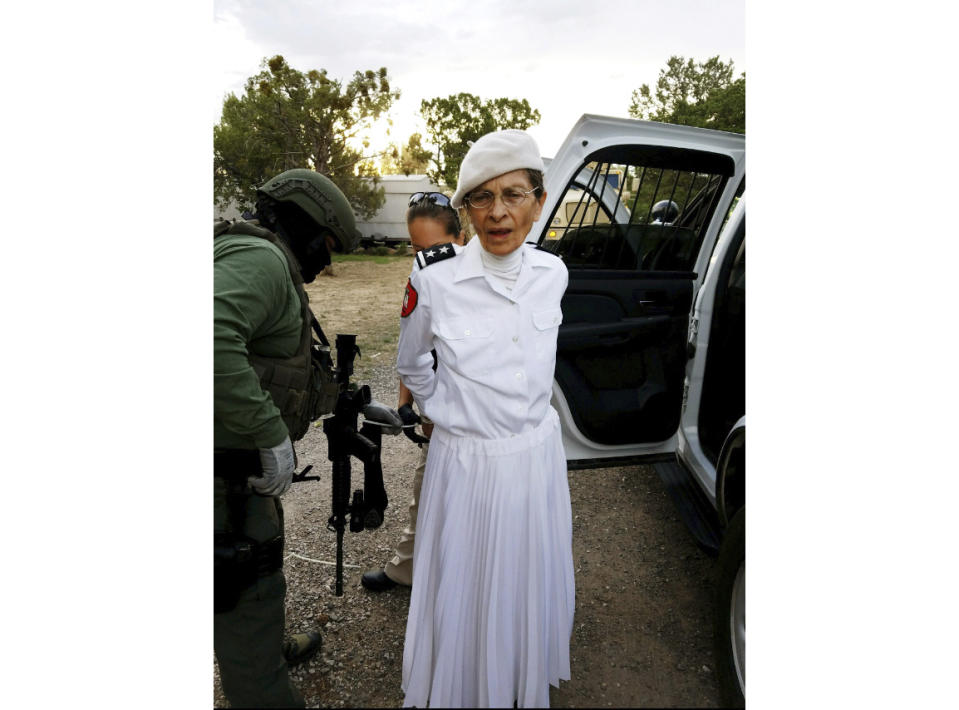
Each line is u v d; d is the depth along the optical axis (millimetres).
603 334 2156
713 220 2375
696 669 1547
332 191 1343
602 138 1958
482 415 1200
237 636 1326
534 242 1988
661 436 2291
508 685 1221
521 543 1226
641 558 2094
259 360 1267
